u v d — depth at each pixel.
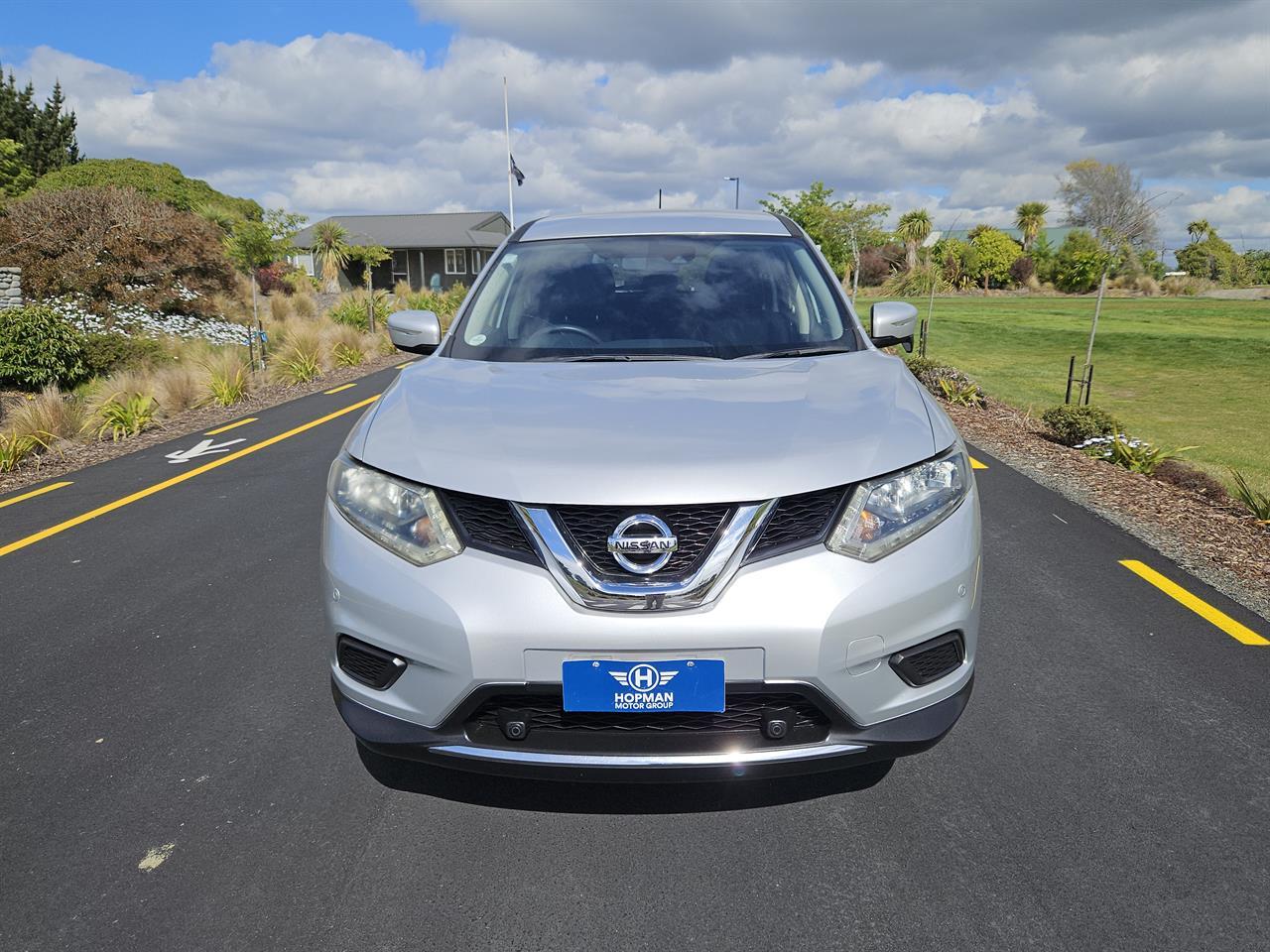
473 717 2.24
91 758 2.98
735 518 2.13
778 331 3.22
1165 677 3.41
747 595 2.11
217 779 2.83
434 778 2.81
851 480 2.21
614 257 3.62
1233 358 21.30
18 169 39.81
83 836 2.54
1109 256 11.34
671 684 2.11
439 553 2.22
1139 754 2.86
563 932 2.12
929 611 2.25
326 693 3.44
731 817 2.55
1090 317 33.16
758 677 2.12
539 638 2.12
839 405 2.52
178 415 11.59
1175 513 5.84
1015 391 15.67
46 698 3.45
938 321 31.31
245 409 12.04
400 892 2.28
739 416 2.42
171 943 2.11
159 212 22.78
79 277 20.50
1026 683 3.38
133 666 3.73
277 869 2.38
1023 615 4.07
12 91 49.97
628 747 2.20
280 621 4.20
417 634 2.21
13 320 14.06
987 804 2.59
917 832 2.46
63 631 4.14
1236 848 2.36
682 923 2.14
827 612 2.11
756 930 2.11
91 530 5.92
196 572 4.95
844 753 2.22
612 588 2.11
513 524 2.18
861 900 2.20
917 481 2.31
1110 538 5.24
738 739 2.20
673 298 3.36
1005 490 6.45
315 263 49.09
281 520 6.01
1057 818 2.51
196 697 3.43
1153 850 2.36
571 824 2.54
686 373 2.84
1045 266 54.25
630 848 2.43
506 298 3.46
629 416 2.44
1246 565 4.74
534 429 2.38
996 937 2.06
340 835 2.52
